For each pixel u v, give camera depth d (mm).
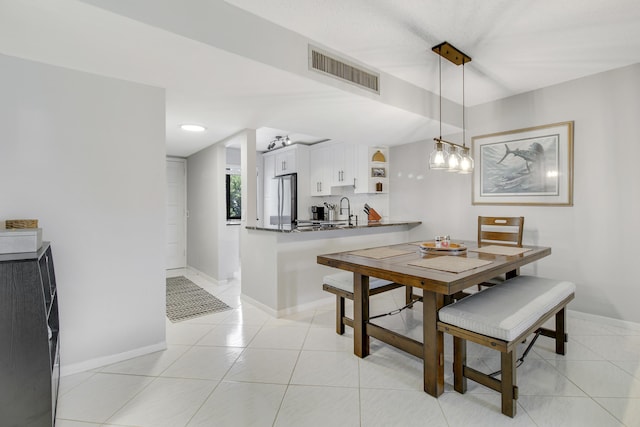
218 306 3432
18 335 1403
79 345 2059
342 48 2355
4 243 1443
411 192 4410
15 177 1844
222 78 2166
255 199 3586
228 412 1671
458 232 3869
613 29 2137
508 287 2154
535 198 3203
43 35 1608
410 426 1555
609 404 1693
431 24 2074
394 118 3162
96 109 2086
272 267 3139
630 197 2674
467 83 3041
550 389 1833
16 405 1401
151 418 1627
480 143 3623
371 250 2613
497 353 2307
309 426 1562
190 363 2184
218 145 4258
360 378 1989
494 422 1571
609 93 2764
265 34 1975
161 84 2262
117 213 2172
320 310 3295
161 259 2354
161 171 2334
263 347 2430
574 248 2967
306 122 3281
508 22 2057
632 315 2678
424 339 1828
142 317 2287
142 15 1516
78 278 2045
